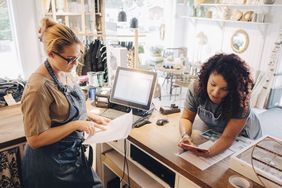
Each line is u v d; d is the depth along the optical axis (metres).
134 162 1.49
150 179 1.54
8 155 1.45
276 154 1.10
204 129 1.46
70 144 1.25
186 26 5.76
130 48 2.38
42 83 1.06
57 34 1.03
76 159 1.29
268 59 4.30
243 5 4.32
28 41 3.45
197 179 1.01
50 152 1.18
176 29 5.68
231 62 1.17
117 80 1.74
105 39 2.69
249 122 1.39
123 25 3.91
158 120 1.54
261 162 1.04
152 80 1.62
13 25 3.30
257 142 1.19
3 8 3.20
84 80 2.18
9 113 1.68
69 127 1.15
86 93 1.94
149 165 1.38
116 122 1.43
